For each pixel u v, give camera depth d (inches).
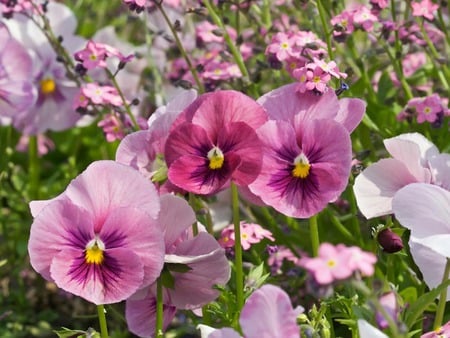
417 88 42.5
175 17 49.9
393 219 35.3
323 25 37.5
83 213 31.4
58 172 48.4
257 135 31.7
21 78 45.2
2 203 48.7
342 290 35.9
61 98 47.7
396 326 28.2
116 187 31.5
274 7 46.0
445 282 30.3
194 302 33.2
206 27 42.3
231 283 37.1
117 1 57.1
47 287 45.8
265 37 42.8
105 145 50.2
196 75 39.8
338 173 31.9
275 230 39.4
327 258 27.2
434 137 40.8
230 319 33.6
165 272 32.5
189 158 31.9
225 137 31.9
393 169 33.2
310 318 34.2
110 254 31.5
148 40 45.1
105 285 31.5
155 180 32.5
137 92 48.2
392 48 43.3
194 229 33.1
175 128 31.9
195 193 32.2
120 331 43.4
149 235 31.4
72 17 47.6
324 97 32.7
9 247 46.0
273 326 29.1
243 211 41.4
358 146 41.4
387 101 43.1
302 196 32.2
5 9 43.3
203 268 32.6
